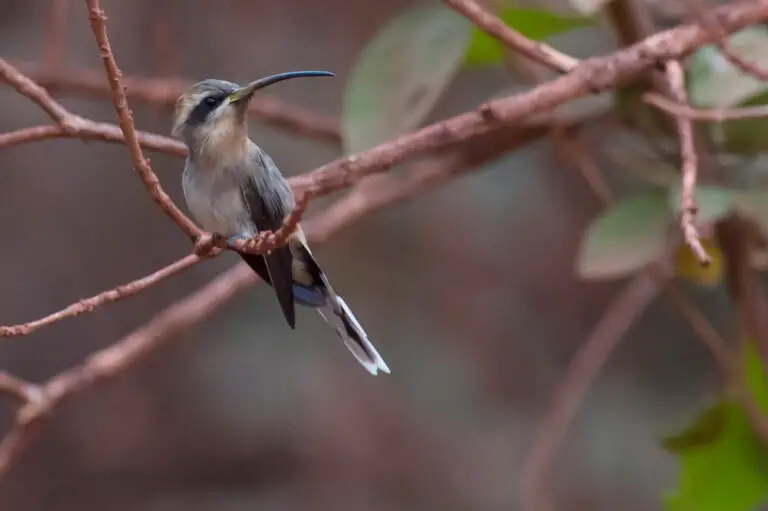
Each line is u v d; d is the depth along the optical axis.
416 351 11.41
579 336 11.46
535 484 6.17
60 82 6.34
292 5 10.52
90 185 10.77
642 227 4.89
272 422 11.48
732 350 7.67
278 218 4.72
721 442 5.90
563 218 11.30
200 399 11.46
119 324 10.93
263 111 6.59
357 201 5.92
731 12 4.63
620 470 11.25
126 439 11.42
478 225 11.39
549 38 7.17
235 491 11.44
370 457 11.35
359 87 5.38
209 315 5.61
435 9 5.46
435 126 4.62
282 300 4.50
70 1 9.70
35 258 10.77
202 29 10.09
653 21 6.38
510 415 11.41
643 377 11.71
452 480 11.17
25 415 5.24
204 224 4.89
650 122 5.31
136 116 9.48
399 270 11.32
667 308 11.56
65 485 11.29
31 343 10.82
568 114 5.88
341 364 11.61
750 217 4.70
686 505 6.04
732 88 5.00
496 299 11.45
